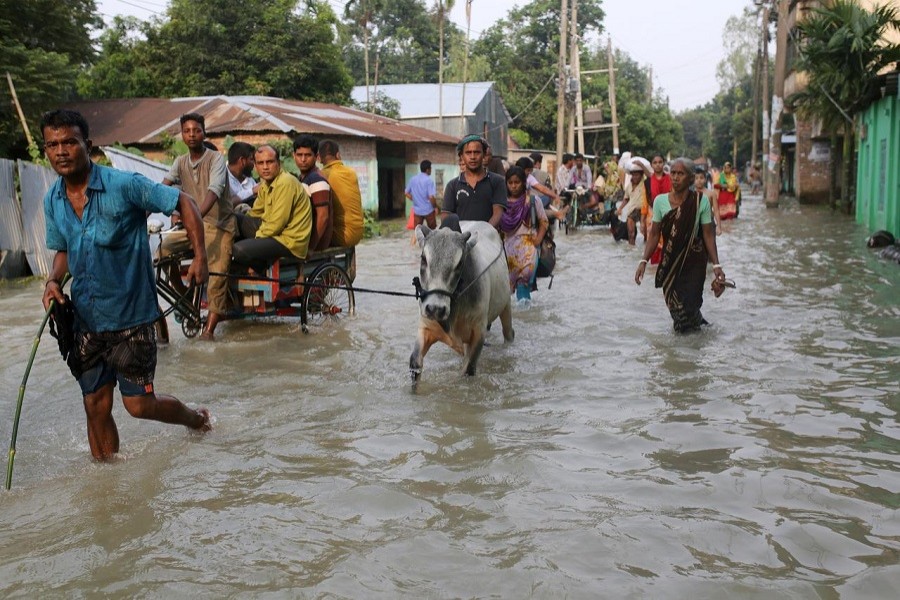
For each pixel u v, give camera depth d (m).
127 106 25.84
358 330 8.66
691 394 6.11
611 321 8.80
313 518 4.14
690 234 7.89
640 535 3.86
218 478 4.69
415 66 51.53
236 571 3.62
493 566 3.60
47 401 6.32
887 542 3.76
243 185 10.73
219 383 6.67
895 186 15.92
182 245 7.95
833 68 16.95
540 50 54.31
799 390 6.12
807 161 31.67
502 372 6.87
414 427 5.52
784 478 4.48
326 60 32.84
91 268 4.65
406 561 3.66
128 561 3.72
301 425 5.60
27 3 22.42
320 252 8.80
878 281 10.88
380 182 31.38
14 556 3.79
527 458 4.84
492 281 6.97
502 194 8.29
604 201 22.33
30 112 20.66
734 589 3.37
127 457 5.04
